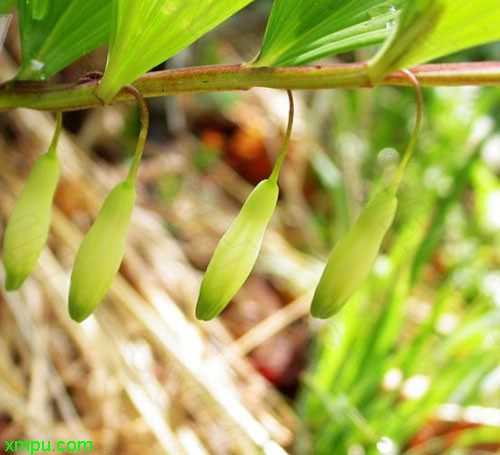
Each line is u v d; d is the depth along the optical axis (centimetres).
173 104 48
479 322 34
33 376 30
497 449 33
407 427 30
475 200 48
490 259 45
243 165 48
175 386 32
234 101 49
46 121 42
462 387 33
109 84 15
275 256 42
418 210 36
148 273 38
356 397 31
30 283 34
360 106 50
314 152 47
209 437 31
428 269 44
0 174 39
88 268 16
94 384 32
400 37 15
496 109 48
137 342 34
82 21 16
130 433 31
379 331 31
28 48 16
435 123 48
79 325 33
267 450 29
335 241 44
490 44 50
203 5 15
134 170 16
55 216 37
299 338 37
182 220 44
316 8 15
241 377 35
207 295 16
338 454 31
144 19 15
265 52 15
